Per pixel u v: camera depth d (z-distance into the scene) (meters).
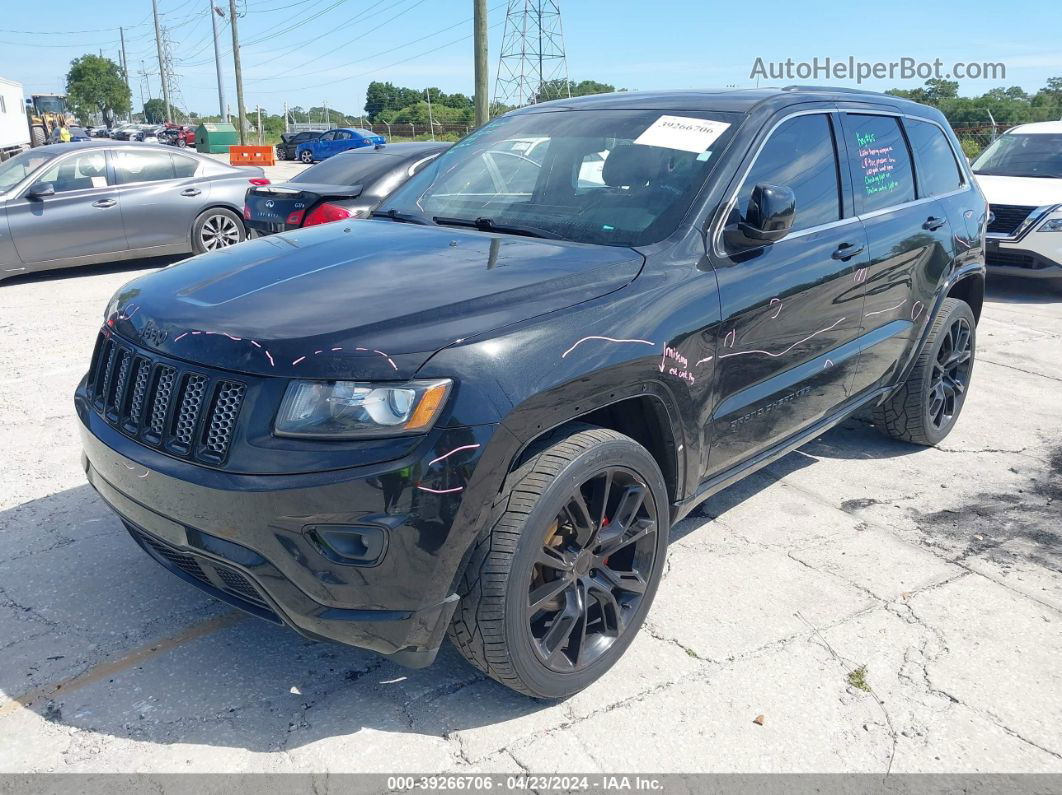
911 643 3.09
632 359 2.63
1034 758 2.55
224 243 10.54
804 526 3.99
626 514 2.80
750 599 3.35
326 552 2.26
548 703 2.74
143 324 2.65
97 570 3.45
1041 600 3.39
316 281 2.72
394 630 2.33
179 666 2.87
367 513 2.22
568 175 3.49
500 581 2.39
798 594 3.40
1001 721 2.71
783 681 2.86
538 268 2.77
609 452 2.60
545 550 2.55
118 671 2.83
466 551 2.36
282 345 2.32
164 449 2.47
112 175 9.71
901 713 2.73
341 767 2.44
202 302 2.65
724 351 3.06
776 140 3.48
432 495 2.24
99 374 2.90
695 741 2.58
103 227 9.60
